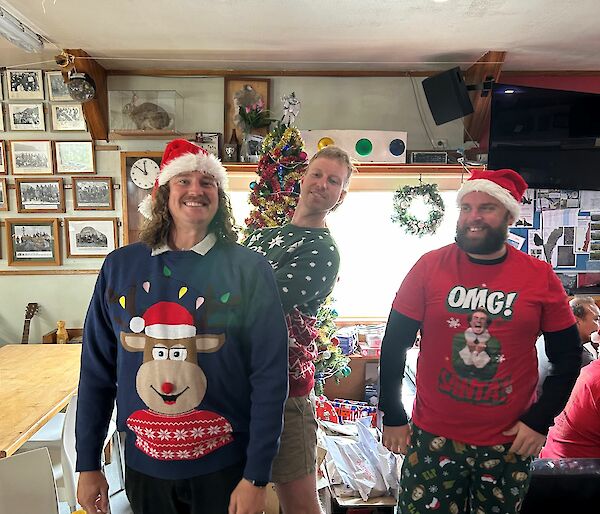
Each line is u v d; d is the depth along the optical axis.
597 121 2.68
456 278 1.22
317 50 2.63
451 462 1.24
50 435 2.15
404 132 2.86
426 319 1.26
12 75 2.95
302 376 1.34
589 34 2.37
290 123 2.69
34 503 1.39
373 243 3.17
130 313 1.03
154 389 1.01
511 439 1.20
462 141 3.05
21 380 2.11
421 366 1.29
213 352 1.02
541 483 1.44
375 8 2.05
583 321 2.28
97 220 3.08
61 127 3.00
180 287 1.02
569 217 3.02
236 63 2.88
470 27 2.28
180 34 2.37
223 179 1.11
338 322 3.14
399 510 1.33
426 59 2.78
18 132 3.01
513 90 2.61
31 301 3.16
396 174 2.81
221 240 1.08
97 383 1.12
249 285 1.04
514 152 2.66
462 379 1.20
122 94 2.86
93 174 3.04
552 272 1.21
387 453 2.16
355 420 2.57
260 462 1.02
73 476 1.67
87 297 3.15
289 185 1.82
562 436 1.71
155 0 1.97
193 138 2.95
